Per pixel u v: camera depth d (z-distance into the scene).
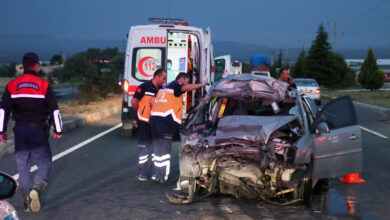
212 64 16.91
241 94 7.32
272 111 7.71
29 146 6.13
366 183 7.84
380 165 9.44
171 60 13.72
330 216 5.86
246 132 6.48
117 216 5.76
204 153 6.34
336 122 7.14
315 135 6.74
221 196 6.80
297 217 5.78
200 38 12.74
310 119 7.28
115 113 21.58
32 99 6.06
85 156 10.06
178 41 13.68
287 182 6.21
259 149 6.14
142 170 7.90
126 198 6.66
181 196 6.47
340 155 7.07
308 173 6.34
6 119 6.09
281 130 7.15
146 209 6.09
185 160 6.52
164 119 7.66
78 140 12.47
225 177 6.36
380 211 6.12
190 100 12.91
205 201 6.52
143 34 12.52
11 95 6.06
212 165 6.34
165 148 7.69
